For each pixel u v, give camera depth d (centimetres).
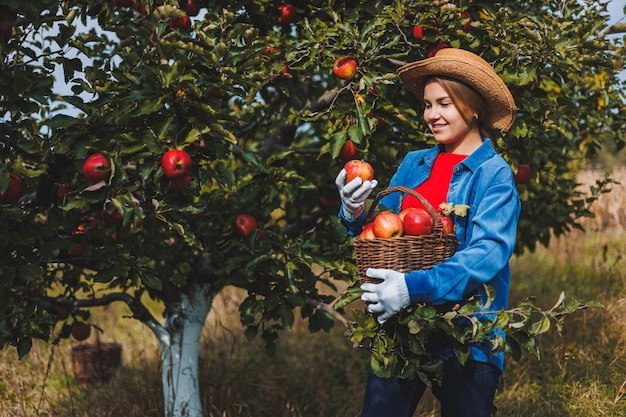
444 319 213
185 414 357
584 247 745
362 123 281
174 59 257
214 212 325
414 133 327
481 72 218
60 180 282
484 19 309
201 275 364
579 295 577
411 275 207
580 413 374
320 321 335
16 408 405
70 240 289
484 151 226
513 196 218
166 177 262
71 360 480
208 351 481
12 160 253
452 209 219
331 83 389
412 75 236
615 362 429
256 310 316
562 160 437
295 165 393
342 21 318
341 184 235
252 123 396
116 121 252
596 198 428
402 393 234
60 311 360
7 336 280
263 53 314
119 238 345
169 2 285
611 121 393
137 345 542
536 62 290
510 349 223
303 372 455
